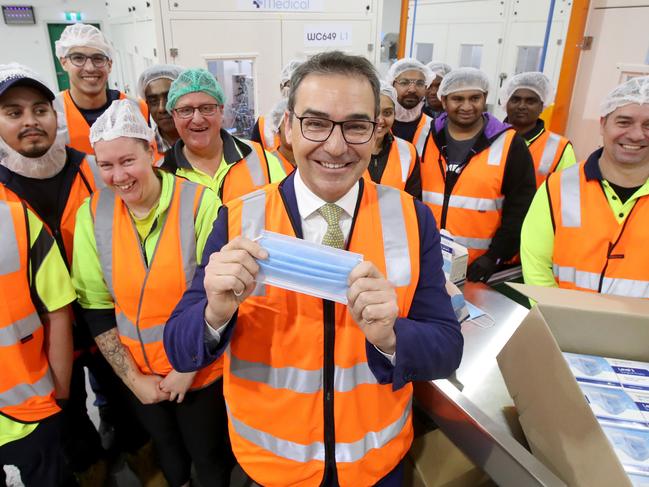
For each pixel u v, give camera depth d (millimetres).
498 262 2049
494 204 2086
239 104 2697
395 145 2164
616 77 2783
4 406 1185
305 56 2754
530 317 906
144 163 1233
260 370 924
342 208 883
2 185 1303
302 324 877
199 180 1721
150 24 2338
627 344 986
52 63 5957
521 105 2506
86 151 2117
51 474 1320
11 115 1305
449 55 4035
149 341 1320
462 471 1254
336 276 742
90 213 1310
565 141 2424
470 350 1172
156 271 1270
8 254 1135
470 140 2141
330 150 755
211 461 1490
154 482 1700
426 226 928
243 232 891
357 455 927
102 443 1891
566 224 1444
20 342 1174
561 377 787
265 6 2525
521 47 3363
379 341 786
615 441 807
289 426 928
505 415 995
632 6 2623
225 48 2479
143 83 2133
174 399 1407
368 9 2871
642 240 1328
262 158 1858
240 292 748
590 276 1416
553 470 816
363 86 745
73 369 1623
